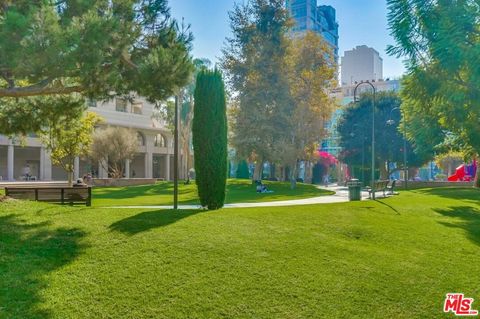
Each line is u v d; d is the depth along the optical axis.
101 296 5.13
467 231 10.05
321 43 33.81
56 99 12.67
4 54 6.47
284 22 33.38
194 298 5.20
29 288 5.18
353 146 41.31
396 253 7.57
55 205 11.13
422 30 7.05
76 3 7.57
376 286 5.87
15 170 47.41
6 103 12.51
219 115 11.55
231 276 5.88
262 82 32.31
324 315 4.97
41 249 6.55
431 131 17.88
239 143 32.22
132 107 51.88
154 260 6.31
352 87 81.38
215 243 7.21
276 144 31.69
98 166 49.38
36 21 6.54
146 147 53.19
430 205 15.59
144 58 8.76
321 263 6.61
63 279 5.51
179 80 9.01
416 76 7.49
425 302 5.48
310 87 33.34
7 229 7.54
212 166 11.42
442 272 6.66
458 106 7.52
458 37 6.38
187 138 42.59
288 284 5.72
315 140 33.34
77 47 6.84
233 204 15.98
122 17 8.37
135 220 8.77
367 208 13.15
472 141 8.97
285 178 47.53
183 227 8.23
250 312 4.95
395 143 38.66
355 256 7.12
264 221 9.39
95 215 9.41
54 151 24.70
